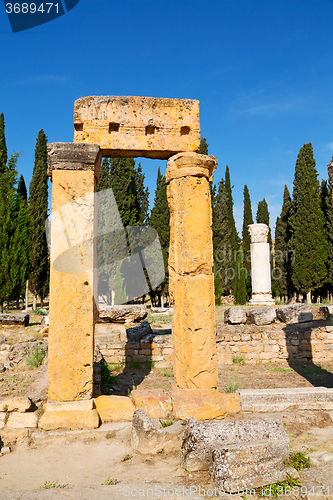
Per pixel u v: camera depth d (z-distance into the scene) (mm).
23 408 5375
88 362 5480
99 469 4117
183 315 5859
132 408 5648
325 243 28656
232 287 32344
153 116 6188
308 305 12531
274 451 3826
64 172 5617
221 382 8547
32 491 3424
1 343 10297
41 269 23734
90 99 6055
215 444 3949
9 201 18594
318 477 3564
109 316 12414
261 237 21266
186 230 5848
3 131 29750
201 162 5898
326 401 6062
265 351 10961
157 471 4035
